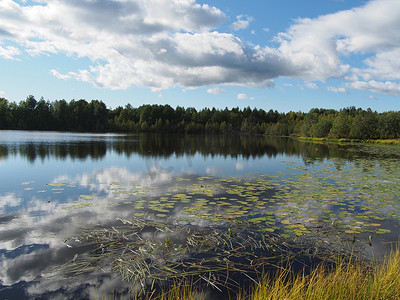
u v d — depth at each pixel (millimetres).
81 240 5461
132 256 4828
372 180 12195
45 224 6320
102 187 10195
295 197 9023
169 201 8289
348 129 55375
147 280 4141
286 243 5496
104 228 6105
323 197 9078
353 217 7156
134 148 27641
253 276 4285
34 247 5148
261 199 8742
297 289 3271
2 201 8195
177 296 3420
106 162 16953
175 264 4605
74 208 7547
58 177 12055
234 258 4848
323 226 6461
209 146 33406
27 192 9305
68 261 4648
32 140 34906
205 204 8078
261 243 5480
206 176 12820
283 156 22766
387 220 7000
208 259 4793
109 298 3701
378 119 54594
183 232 5930
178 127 87188
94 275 4254
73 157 18891
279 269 4508
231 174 13508
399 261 4070
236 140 51469
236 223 6523
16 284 4000
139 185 10625
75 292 3836
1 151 20969
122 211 7301
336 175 13430
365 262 4770
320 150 29750
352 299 3230
